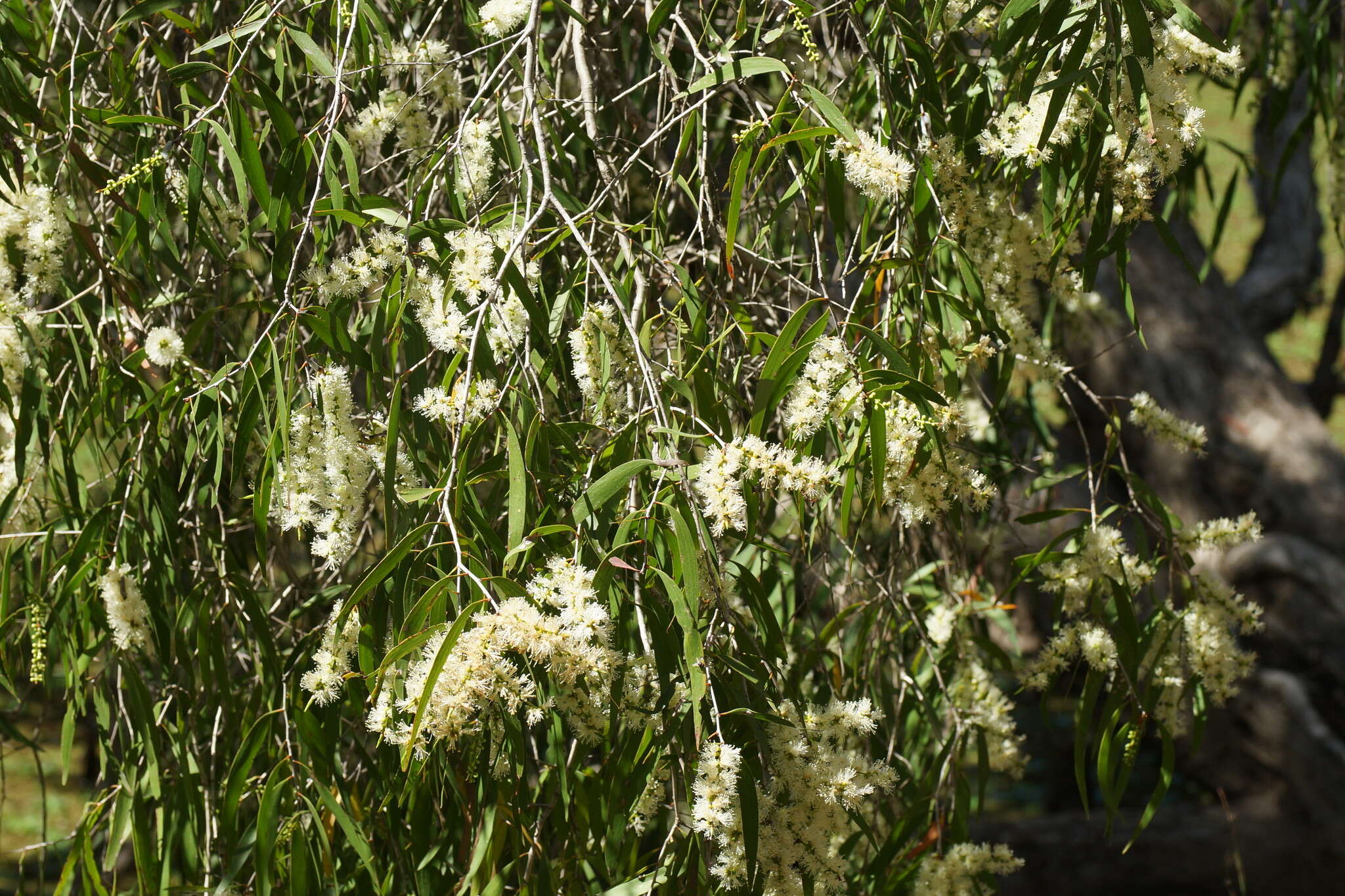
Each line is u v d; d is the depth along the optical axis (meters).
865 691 1.96
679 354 1.71
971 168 1.77
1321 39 2.17
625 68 2.02
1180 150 1.63
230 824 1.71
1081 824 3.38
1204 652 1.78
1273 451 3.42
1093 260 1.68
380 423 1.64
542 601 1.50
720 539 1.73
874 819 1.96
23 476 1.72
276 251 1.67
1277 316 4.57
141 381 1.74
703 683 1.51
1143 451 3.55
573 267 1.81
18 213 1.67
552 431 1.63
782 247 2.10
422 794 1.70
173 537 1.74
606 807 1.65
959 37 1.83
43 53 1.96
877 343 1.59
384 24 1.76
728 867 1.55
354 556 1.91
